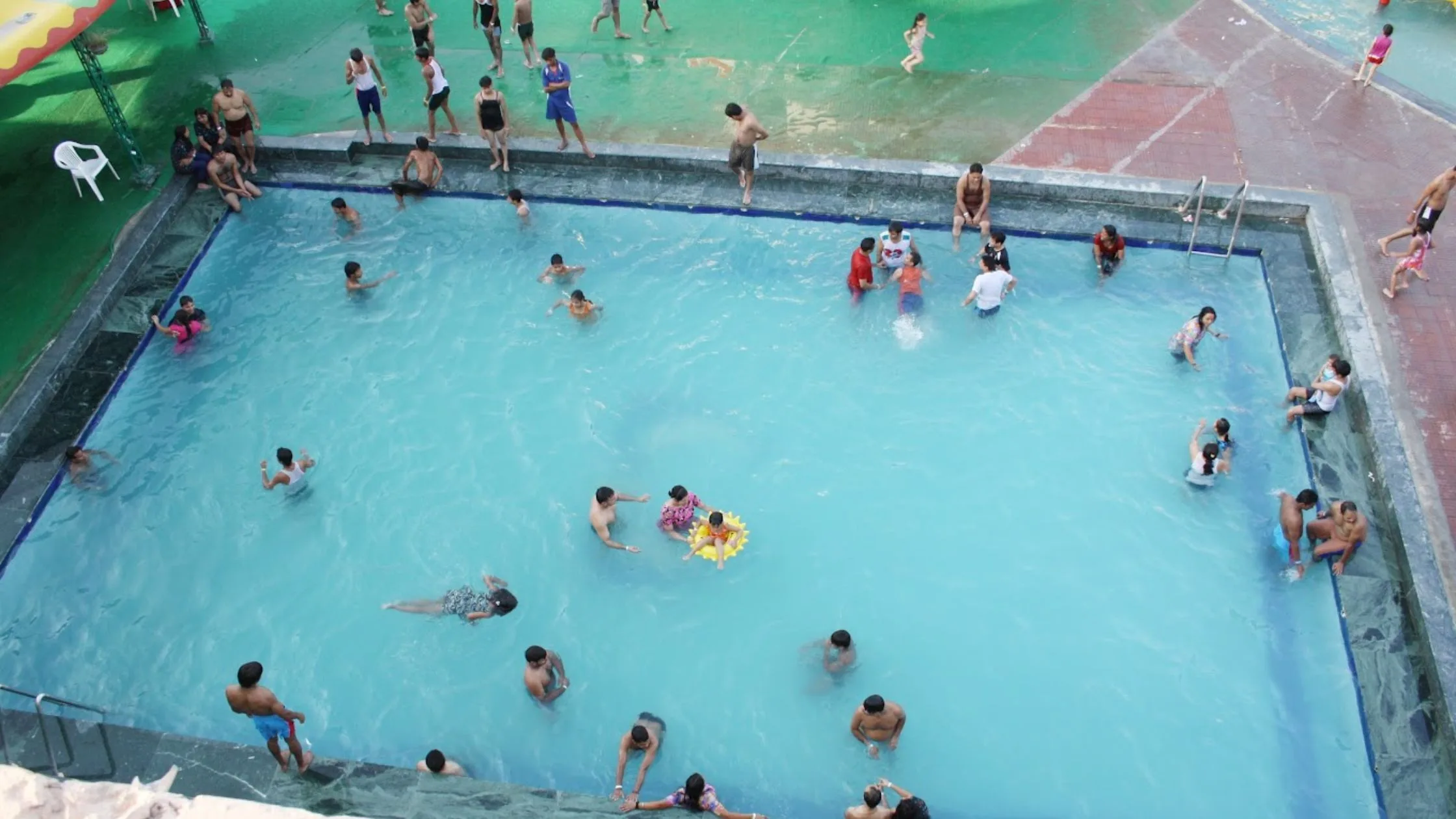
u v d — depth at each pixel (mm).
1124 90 17844
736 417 13344
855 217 15945
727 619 11273
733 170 16766
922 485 12500
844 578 11617
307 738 10375
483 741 10336
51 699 9641
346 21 20609
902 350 14062
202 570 11914
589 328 14578
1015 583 11516
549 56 15727
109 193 16641
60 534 12328
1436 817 9383
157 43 20125
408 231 16250
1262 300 14484
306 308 15062
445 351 14359
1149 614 11188
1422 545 11008
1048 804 9773
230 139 16781
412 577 11750
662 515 11836
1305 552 11500
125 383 14086
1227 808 9688
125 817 5117
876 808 8953
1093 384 13516
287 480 12469
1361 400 12570
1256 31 19109
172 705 10695
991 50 19016
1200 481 12141
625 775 10023
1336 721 10234
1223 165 16109
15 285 15164
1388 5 19516
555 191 16641
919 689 10641
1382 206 15234
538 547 12000
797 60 18984
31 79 19188
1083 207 15867
